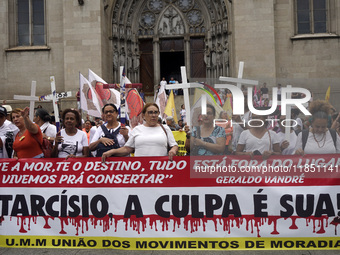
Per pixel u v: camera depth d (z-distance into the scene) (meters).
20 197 5.32
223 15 24.88
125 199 5.11
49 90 24.33
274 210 4.88
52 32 24.48
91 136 7.23
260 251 4.85
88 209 5.18
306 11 24.02
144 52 27.19
